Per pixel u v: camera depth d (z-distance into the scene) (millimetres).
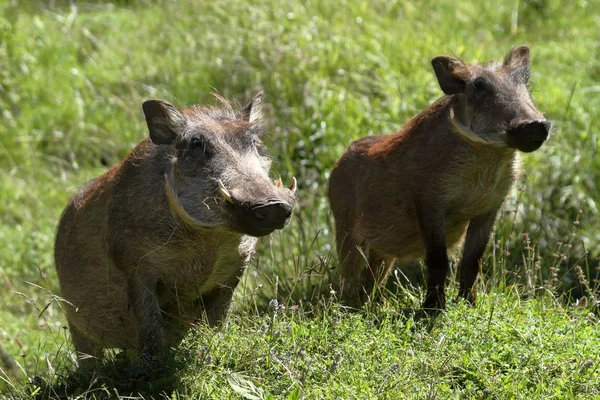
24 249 21141
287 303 13594
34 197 23125
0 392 13945
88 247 13547
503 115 13641
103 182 13641
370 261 16016
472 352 11969
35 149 25281
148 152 12914
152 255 12586
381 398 11039
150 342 12570
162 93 25141
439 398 11086
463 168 14133
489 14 29047
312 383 11469
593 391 11367
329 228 18047
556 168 19828
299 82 23453
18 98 26562
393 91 22688
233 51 25328
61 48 29109
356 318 12812
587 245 17625
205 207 12000
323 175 21016
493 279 14477
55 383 12828
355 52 24391
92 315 13805
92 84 27125
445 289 14609
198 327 12734
